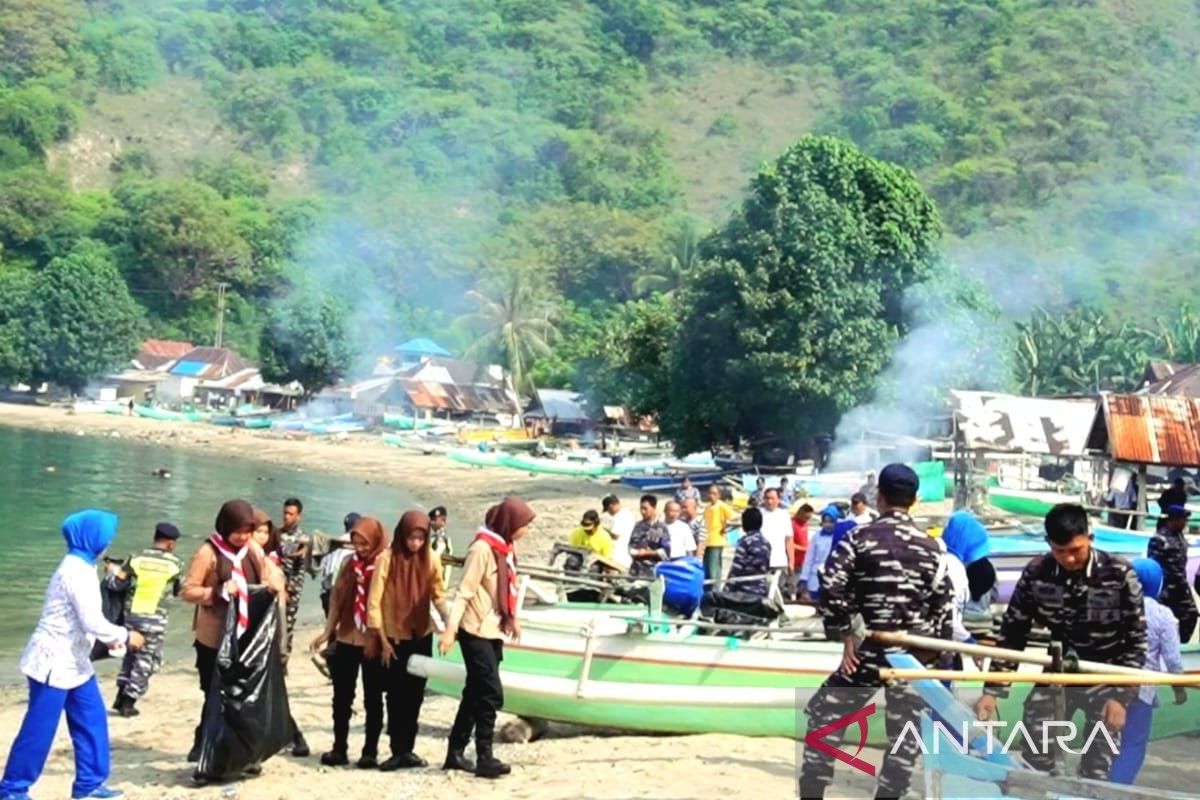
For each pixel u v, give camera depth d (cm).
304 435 10062
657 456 7969
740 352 5622
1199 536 2586
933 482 4222
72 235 16488
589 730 1420
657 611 1452
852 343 5456
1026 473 4538
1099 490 3788
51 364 12481
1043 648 1183
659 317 6950
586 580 1662
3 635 2352
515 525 1238
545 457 7669
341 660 1270
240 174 19912
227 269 16125
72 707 1093
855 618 948
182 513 4897
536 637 1427
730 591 1652
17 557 3397
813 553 1839
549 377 11394
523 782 1191
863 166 5850
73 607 1074
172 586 1634
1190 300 14438
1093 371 8150
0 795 1073
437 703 1667
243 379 13300
